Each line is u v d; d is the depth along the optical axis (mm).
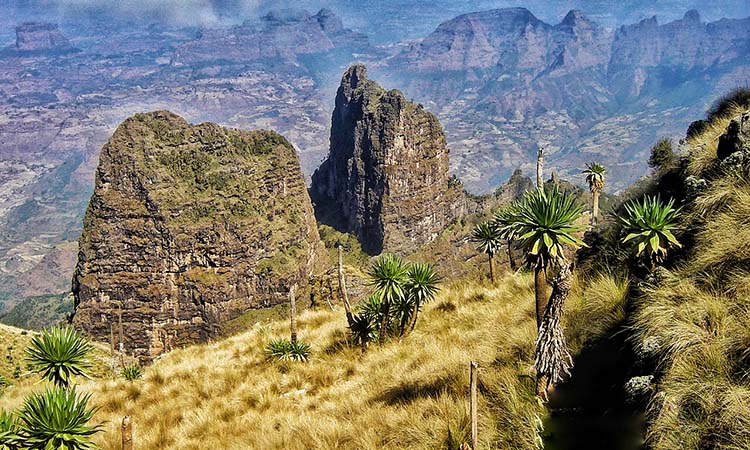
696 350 7977
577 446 8812
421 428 11414
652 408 7691
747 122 12820
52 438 12180
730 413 6793
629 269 12891
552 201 9383
